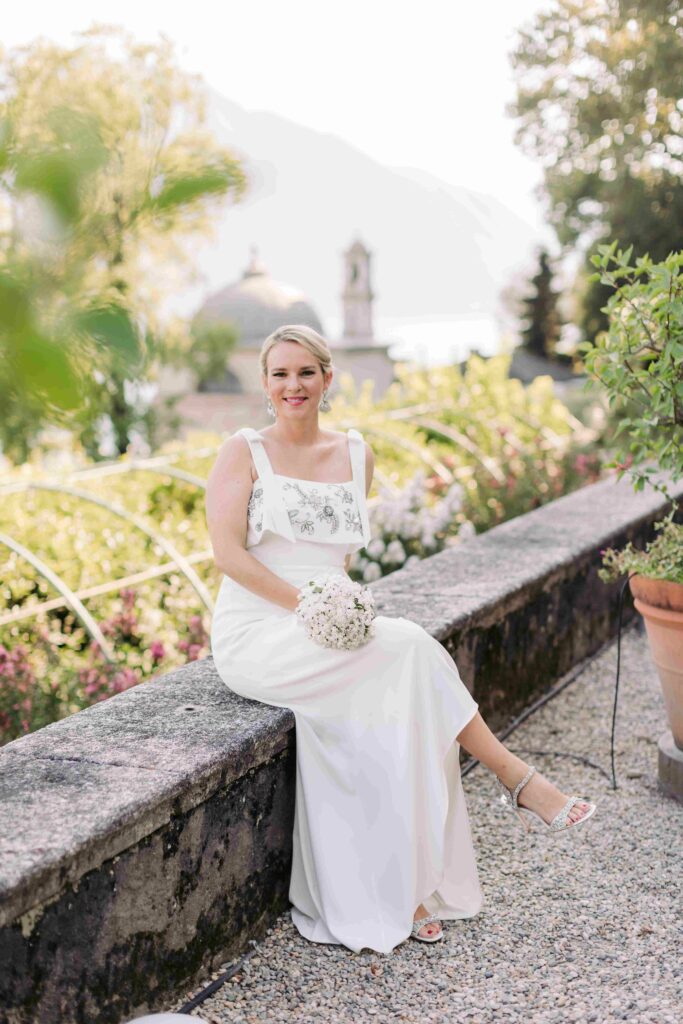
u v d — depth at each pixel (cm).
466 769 382
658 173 839
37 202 71
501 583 421
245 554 295
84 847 202
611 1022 231
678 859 314
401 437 838
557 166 888
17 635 468
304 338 306
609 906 287
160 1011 234
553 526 538
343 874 270
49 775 234
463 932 274
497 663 416
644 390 348
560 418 966
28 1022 196
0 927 186
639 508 585
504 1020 233
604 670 500
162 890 231
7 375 71
